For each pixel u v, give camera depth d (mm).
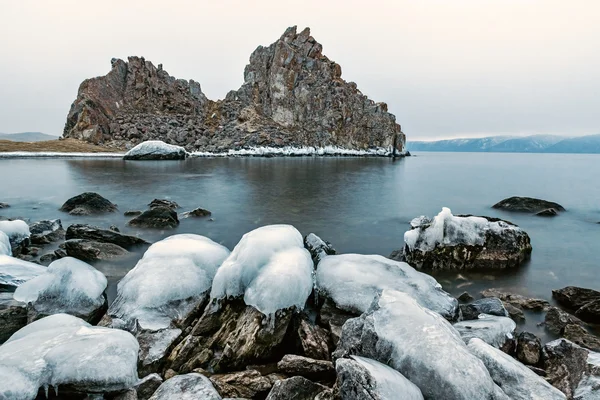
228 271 7848
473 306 8305
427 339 5070
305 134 78938
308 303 8664
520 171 54938
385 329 5465
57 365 5246
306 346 6715
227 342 6844
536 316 8547
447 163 79562
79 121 68000
